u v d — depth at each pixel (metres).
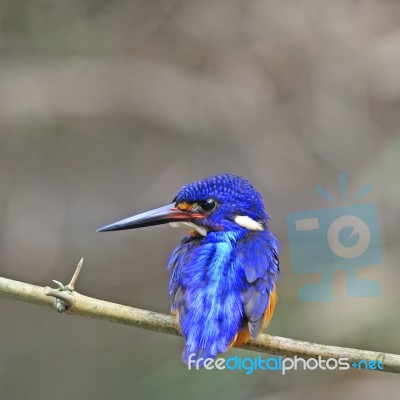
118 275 13.52
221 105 13.98
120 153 14.08
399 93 13.77
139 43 14.26
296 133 13.84
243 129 13.95
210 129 14.02
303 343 6.27
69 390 12.94
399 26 13.95
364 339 11.02
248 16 14.18
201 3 14.31
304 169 13.66
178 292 6.14
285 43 14.03
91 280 13.47
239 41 14.16
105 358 12.96
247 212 6.94
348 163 13.59
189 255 6.36
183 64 14.21
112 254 13.60
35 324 13.60
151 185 13.94
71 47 14.14
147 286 13.45
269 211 13.35
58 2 14.20
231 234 6.76
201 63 14.20
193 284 6.07
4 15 14.05
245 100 13.97
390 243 12.02
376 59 13.84
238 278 6.13
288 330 11.30
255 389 11.06
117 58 14.16
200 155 13.97
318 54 13.98
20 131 13.91
